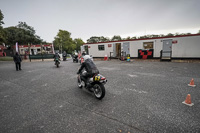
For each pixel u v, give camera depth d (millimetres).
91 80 3957
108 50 18391
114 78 6609
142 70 8531
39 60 20547
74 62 16141
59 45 55281
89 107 3455
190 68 8586
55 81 6473
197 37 12336
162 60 13125
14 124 2777
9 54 34688
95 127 2557
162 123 2609
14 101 4062
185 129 2402
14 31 44406
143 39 15266
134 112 3092
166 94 4172
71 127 2592
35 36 49906
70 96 4324
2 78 7629
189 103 3400
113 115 2988
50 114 3158
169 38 13664
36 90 5125
